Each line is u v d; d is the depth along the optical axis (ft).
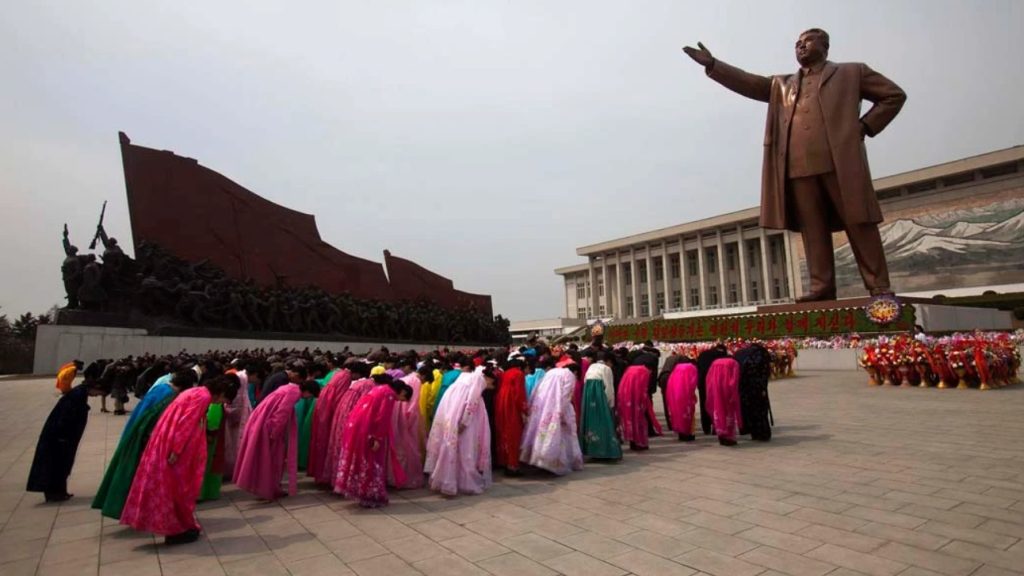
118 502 16.17
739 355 27.84
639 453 25.94
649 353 31.76
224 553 14.16
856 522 14.74
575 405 25.93
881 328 61.93
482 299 162.81
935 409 34.01
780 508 16.20
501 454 22.39
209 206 95.91
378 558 13.52
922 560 12.14
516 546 14.02
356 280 123.95
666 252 219.82
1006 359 43.70
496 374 23.49
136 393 41.01
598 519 15.99
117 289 80.33
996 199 140.97
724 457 23.99
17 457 27.40
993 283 139.54
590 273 252.21
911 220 155.02
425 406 23.82
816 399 41.11
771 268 188.65
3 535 15.87
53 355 73.20
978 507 15.67
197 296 83.87
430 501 18.86
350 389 20.66
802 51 65.82
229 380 18.78
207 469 19.58
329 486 21.47
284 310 96.53
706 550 13.19
